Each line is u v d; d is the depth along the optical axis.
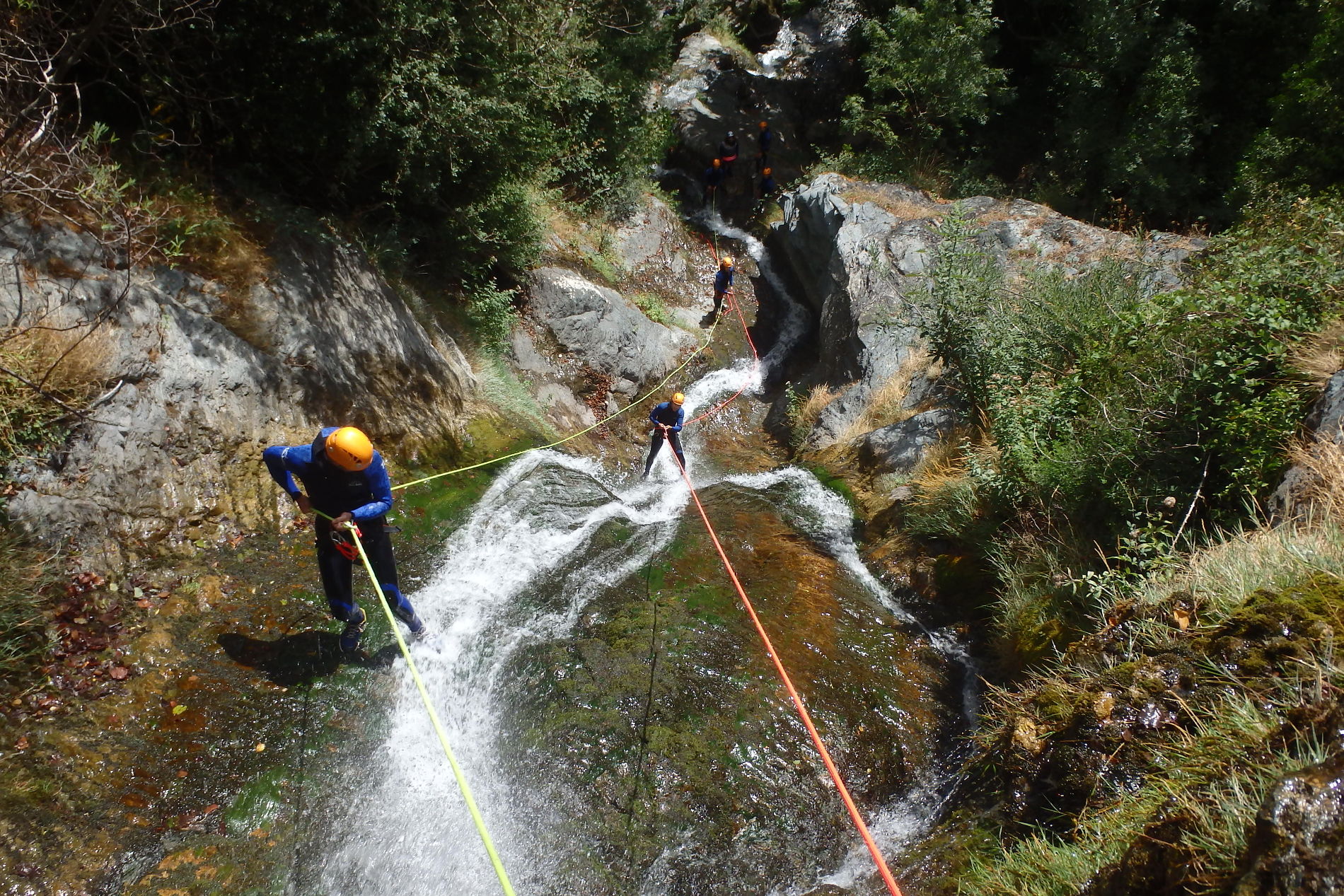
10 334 4.70
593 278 11.49
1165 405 5.40
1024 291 8.05
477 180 8.88
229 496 5.63
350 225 7.91
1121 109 14.35
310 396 6.37
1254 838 2.10
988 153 16.53
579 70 11.01
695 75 18.38
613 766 4.56
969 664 5.64
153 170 6.27
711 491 8.57
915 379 8.96
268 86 6.73
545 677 5.14
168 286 5.82
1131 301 7.06
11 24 5.34
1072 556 5.41
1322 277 5.43
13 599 4.26
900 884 3.89
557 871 4.03
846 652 5.72
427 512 6.59
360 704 4.76
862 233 11.51
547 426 9.05
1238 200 11.66
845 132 16.38
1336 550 3.70
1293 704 3.04
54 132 5.33
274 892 3.74
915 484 7.35
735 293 13.96
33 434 4.72
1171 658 3.77
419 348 7.73
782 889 4.08
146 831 3.82
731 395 11.70
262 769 4.25
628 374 10.81
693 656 5.41
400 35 7.21
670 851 4.17
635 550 6.83
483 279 9.73
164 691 4.48
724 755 4.70
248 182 7.10
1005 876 3.45
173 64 6.11
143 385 5.32
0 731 3.91
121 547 4.98
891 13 15.82
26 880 3.45
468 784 4.44
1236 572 3.92
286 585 5.41
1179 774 3.14
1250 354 5.16
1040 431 6.27
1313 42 11.93
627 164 13.45
